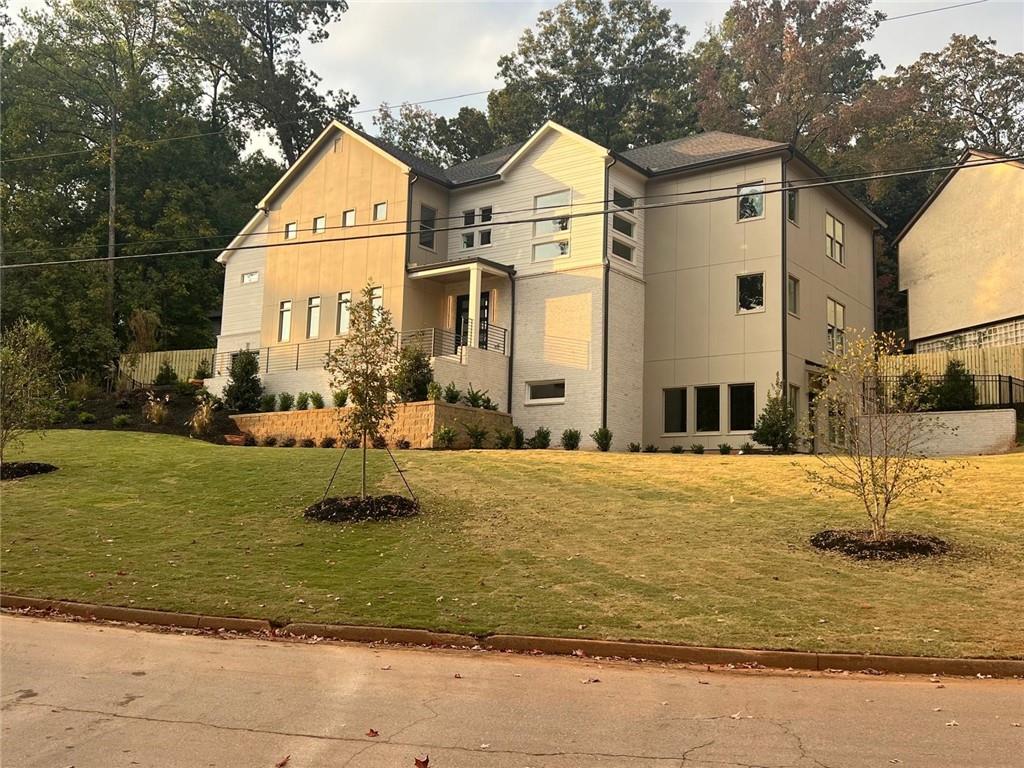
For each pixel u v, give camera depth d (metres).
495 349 28.56
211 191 49.44
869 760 5.70
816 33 52.06
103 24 45.12
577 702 7.11
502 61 56.59
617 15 55.91
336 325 30.83
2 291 37.53
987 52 49.84
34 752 5.79
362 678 7.84
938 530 13.10
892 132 47.56
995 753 5.85
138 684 7.50
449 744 5.97
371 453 21.11
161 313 43.62
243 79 54.56
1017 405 24.48
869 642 8.90
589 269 27.08
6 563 12.34
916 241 35.75
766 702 7.19
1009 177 31.08
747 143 28.72
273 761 5.62
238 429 28.31
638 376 28.00
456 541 13.29
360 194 31.08
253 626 9.90
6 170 43.03
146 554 12.81
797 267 27.45
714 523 14.01
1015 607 9.91
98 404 30.55
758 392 26.20
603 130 54.12
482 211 30.36
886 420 13.17
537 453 21.11
